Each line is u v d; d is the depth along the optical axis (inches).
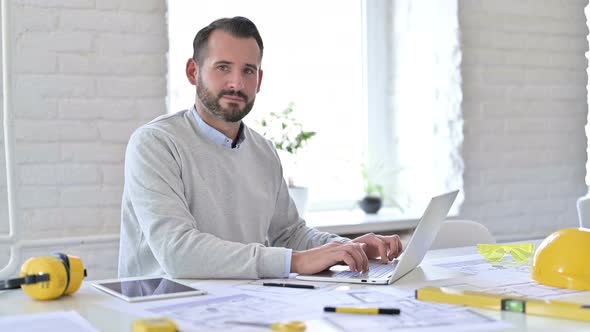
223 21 76.1
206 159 76.2
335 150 135.9
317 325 44.9
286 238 83.7
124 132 103.0
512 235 136.4
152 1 103.9
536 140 138.4
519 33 135.3
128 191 72.9
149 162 71.0
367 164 139.7
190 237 64.4
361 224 119.0
